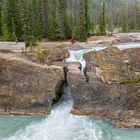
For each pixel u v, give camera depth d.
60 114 32.84
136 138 27.20
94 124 30.00
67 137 26.80
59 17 65.00
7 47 47.53
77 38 64.50
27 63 37.50
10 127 29.66
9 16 60.09
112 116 31.39
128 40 62.72
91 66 38.19
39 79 35.25
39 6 65.38
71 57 45.16
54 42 61.28
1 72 35.91
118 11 145.25
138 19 115.19
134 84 33.62
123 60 37.84
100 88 33.38
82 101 33.28
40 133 27.69
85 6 70.50
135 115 30.86
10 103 34.38
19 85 35.12
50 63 40.72
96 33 77.44
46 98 33.97
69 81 34.78
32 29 60.72
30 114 33.56
